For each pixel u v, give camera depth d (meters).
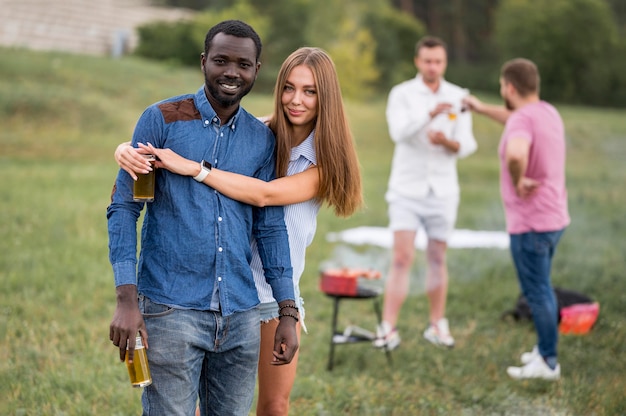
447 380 4.77
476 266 7.87
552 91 43.88
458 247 8.95
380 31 39.47
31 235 8.00
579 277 7.32
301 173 3.01
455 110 5.59
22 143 15.12
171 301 2.60
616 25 54.41
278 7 32.19
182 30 31.05
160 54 30.59
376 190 13.23
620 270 7.70
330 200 3.09
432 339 5.52
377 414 4.20
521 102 4.91
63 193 10.56
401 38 43.78
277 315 3.11
